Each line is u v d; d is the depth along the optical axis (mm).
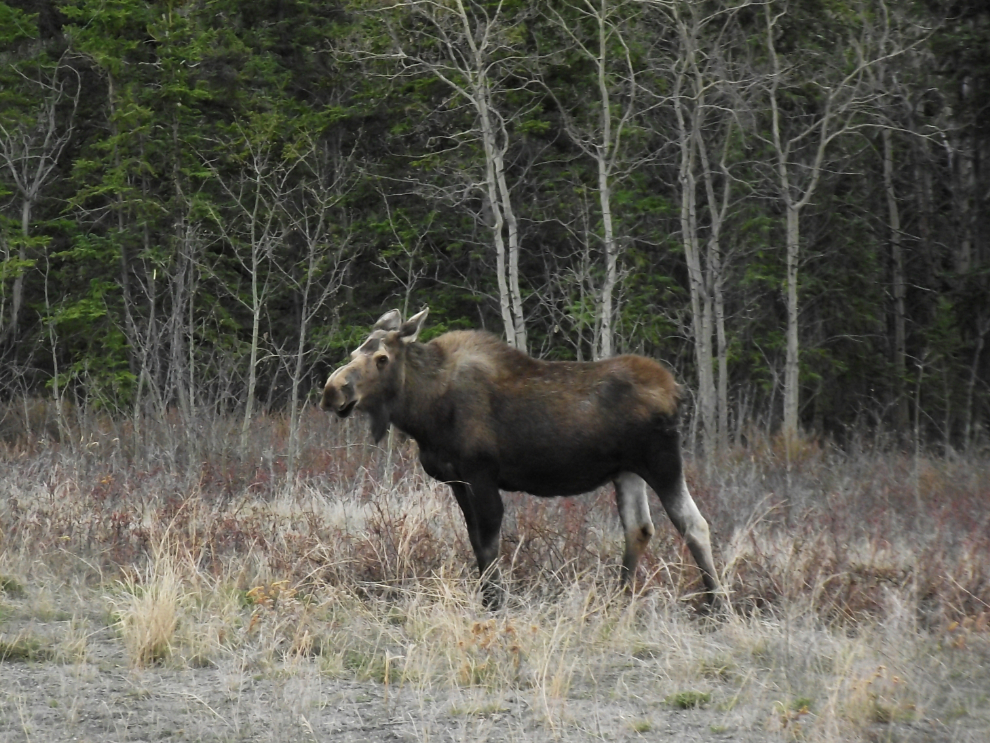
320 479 36688
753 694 18406
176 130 72000
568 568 24984
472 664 18984
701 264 68812
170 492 33031
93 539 27828
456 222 72688
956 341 71250
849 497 35312
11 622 22219
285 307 76500
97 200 79312
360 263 74750
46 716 17234
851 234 73875
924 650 20203
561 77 65062
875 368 73875
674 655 20328
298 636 20266
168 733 16641
